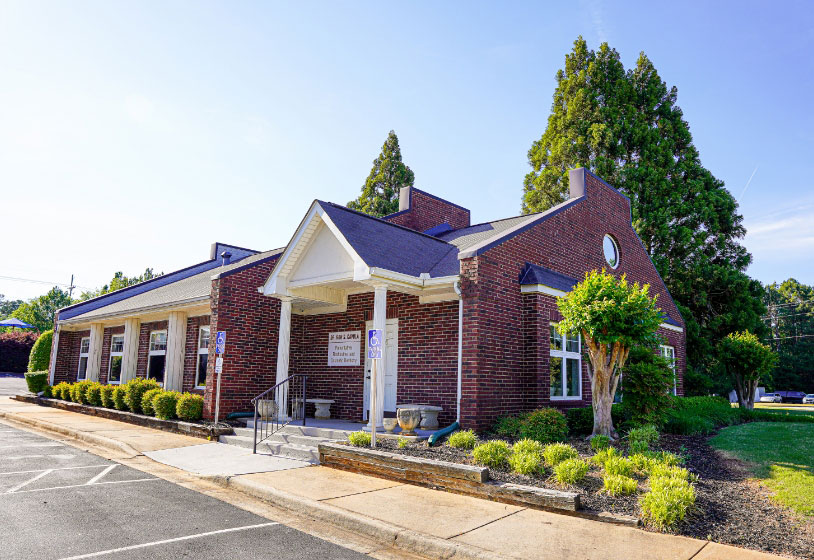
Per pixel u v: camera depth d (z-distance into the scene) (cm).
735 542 577
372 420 992
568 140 2931
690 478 791
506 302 1202
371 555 570
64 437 1404
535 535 602
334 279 1254
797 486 750
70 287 6369
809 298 7769
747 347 1972
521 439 1017
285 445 1120
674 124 2956
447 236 1823
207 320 1742
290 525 669
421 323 1330
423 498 763
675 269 2692
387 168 3875
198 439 1311
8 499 751
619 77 3027
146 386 1662
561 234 1463
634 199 2694
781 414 1667
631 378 1152
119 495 790
